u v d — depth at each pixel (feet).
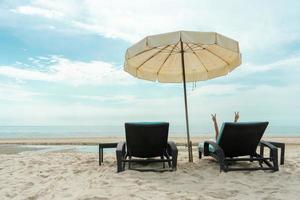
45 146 48.44
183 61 20.25
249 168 16.76
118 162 17.04
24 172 18.15
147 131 17.07
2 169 19.21
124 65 20.52
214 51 20.27
